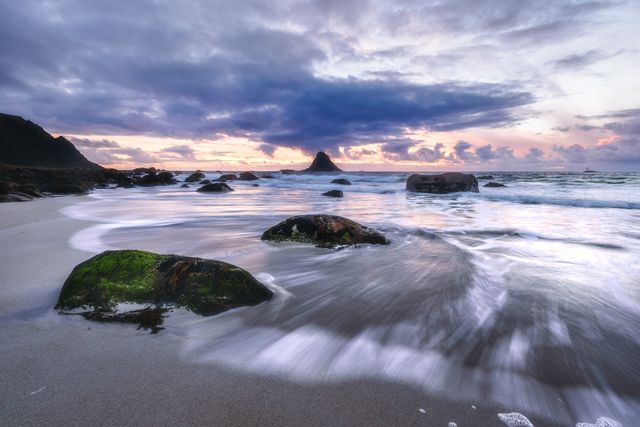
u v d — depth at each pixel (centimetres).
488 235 884
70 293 380
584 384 267
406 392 254
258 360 293
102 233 848
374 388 258
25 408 226
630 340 338
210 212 1318
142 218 1133
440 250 704
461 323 370
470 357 303
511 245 767
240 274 417
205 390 250
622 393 257
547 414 234
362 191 2684
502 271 564
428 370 282
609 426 225
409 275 536
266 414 227
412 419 226
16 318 355
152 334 331
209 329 346
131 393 244
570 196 1941
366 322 369
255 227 959
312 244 734
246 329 348
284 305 411
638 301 440
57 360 284
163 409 229
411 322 370
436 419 226
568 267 590
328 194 2150
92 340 317
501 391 256
